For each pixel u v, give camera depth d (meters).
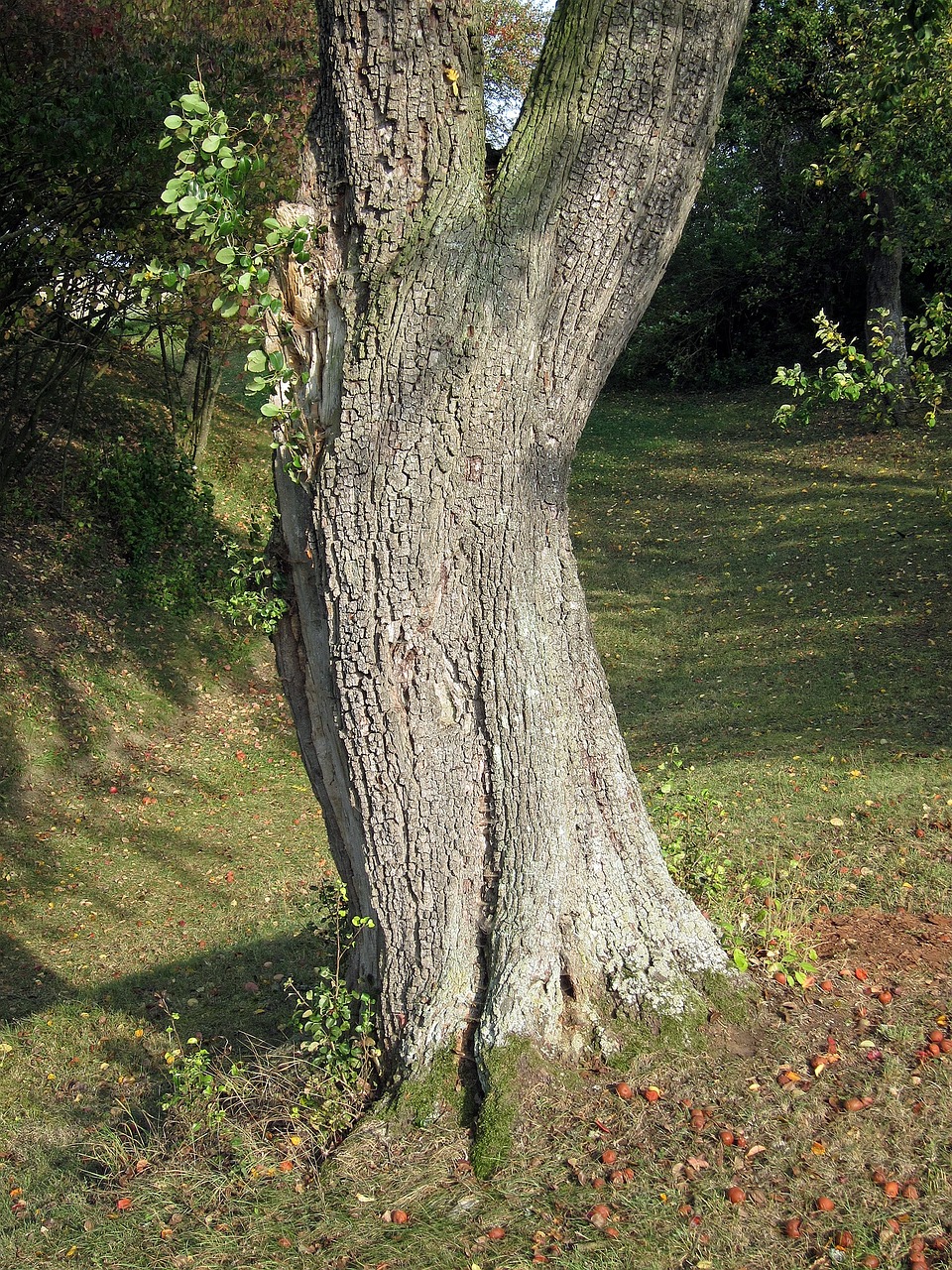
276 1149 4.22
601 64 4.01
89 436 18.73
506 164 4.11
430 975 4.32
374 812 4.30
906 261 25.95
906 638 13.90
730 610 16.55
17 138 10.23
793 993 4.70
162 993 7.73
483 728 4.26
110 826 11.62
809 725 11.33
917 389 7.73
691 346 31.17
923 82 9.61
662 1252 3.47
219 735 14.16
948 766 8.82
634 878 4.50
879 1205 3.61
